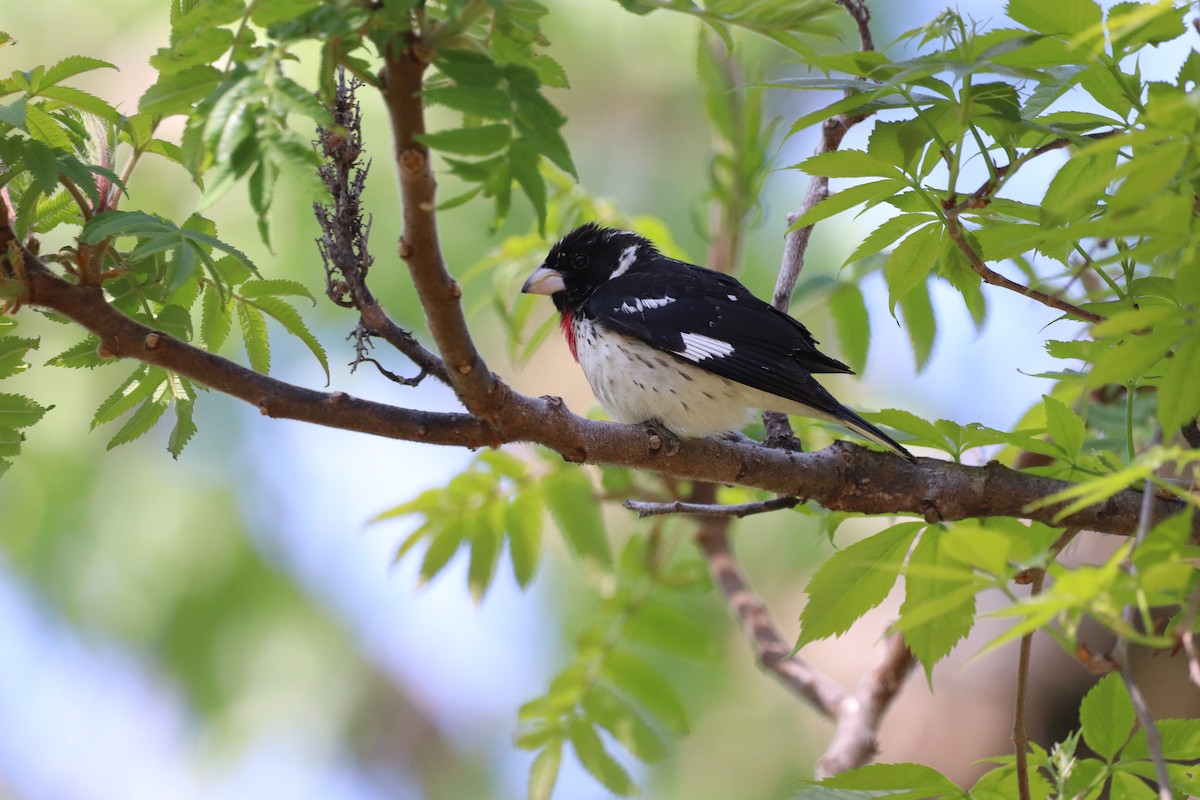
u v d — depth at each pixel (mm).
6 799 13102
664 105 12500
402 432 5484
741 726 11750
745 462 6301
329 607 12406
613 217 9023
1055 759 5527
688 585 8984
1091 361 5648
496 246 11391
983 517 6039
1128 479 3855
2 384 11148
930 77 5281
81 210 5449
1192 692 9211
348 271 5445
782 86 5355
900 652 8094
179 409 5789
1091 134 5527
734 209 9180
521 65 4668
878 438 6395
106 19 11336
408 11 4121
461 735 13023
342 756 12609
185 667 11812
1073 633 3857
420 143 4176
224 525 11914
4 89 5207
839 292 8500
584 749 8219
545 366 12352
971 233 5734
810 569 11867
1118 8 5016
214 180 4086
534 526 8492
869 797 5316
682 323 8180
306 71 9883
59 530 11383
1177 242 4062
